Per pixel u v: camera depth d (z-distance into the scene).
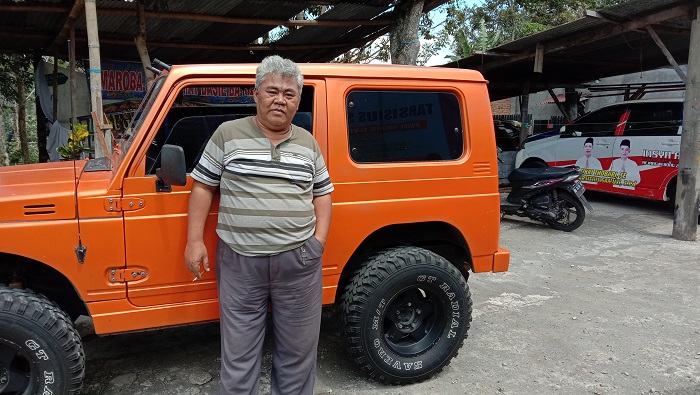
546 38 7.70
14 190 2.37
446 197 2.93
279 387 2.44
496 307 4.20
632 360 3.25
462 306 2.95
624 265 5.38
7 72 14.45
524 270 5.23
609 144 8.23
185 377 3.01
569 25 6.95
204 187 2.21
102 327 2.41
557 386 2.94
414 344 2.98
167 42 9.64
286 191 2.13
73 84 8.55
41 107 11.38
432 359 2.93
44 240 2.26
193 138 2.63
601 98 15.23
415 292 2.99
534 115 17.22
